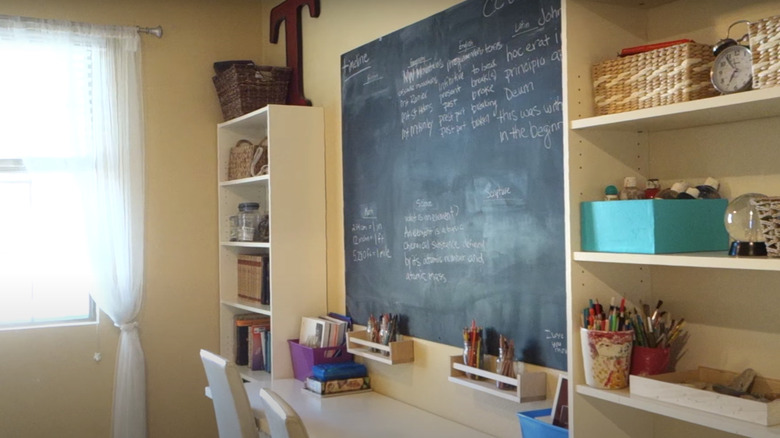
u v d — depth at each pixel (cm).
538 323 265
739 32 197
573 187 208
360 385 359
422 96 327
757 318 194
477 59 294
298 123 398
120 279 423
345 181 388
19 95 404
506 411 280
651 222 188
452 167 308
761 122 192
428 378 324
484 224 291
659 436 215
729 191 200
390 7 349
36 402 413
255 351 424
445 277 313
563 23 209
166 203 445
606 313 212
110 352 430
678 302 213
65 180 423
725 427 168
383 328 345
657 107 185
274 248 391
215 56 461
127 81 426
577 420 206
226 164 452
